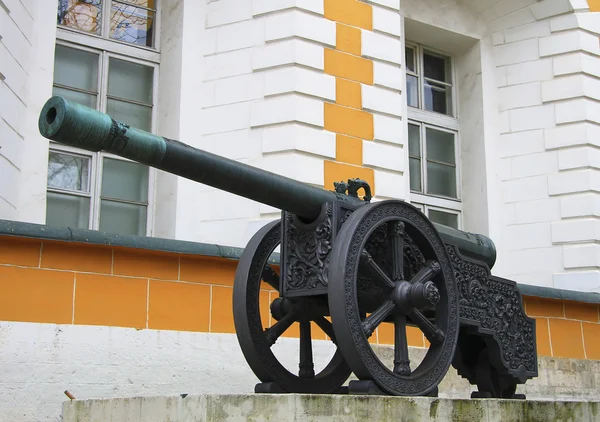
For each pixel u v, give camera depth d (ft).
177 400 17.42
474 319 21.86
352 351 18.19
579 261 37.45
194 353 26.30
